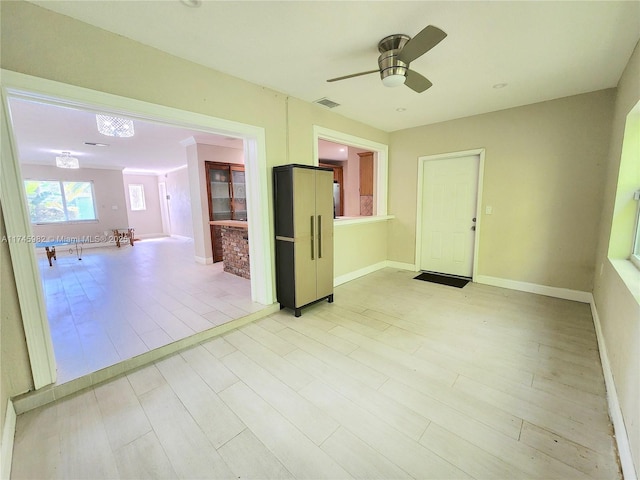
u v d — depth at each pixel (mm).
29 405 1747
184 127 2512
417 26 1905
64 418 1684
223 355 2342
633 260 2150
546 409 1683
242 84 2715
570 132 3229
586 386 1876
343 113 3785
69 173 7871
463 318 2947
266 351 2391
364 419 1641
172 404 1790
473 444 1457
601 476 1277
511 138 3625
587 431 1522
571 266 3375
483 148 3852
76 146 5574
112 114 2117
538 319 2891
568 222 3344
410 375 2031
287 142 3182
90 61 1864
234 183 5984
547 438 1482
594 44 2104
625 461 1270
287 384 1962
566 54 2256
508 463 1351
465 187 4188
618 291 1858
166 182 10367
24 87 1649
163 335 2531
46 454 1446
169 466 1378
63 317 2939
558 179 3359
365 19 1826
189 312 3039
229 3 1666
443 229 4473
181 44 2107
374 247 4816
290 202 2941
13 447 1483
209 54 2252
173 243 8664
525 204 3611
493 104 3455
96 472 1352
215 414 1701
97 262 5801
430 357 2252
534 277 3648
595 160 3107
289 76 2666
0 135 1590
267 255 3146
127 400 1831
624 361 1547
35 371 1788
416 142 4516
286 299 3152
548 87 2938
